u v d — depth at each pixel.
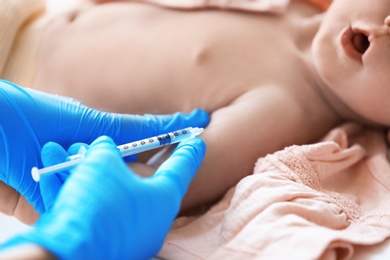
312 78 1.12
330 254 0.69
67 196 0.59
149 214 0.65
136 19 1.19
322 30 1.00
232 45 1.10
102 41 1.17
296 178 0.88
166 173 0.74
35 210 0.89
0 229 0.96
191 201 0.96
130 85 1.11
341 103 1.10
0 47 1.21
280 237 0.70
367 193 0.97
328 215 0.79
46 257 0.49
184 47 1.11
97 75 1.14
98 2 1.31
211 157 0.96
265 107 1.03
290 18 1.20
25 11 1.26
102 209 0.58
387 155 1.06
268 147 1.01
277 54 1.11
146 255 0.68
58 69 1.18
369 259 0.75
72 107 0.92
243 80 1.07
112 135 0.92
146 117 0.98
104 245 0.57
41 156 0.80
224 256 0.72
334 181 0.97
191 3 1.17
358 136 1.11
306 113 1.08
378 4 0.92
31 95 0.88
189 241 0.87
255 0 1.16
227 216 0.82
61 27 1.23
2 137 0.82
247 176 0.89
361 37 0.98
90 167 0.62
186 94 1.08
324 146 0.95
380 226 0.82
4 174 0.84
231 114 1.02
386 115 1.00
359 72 0.95
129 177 0.64
